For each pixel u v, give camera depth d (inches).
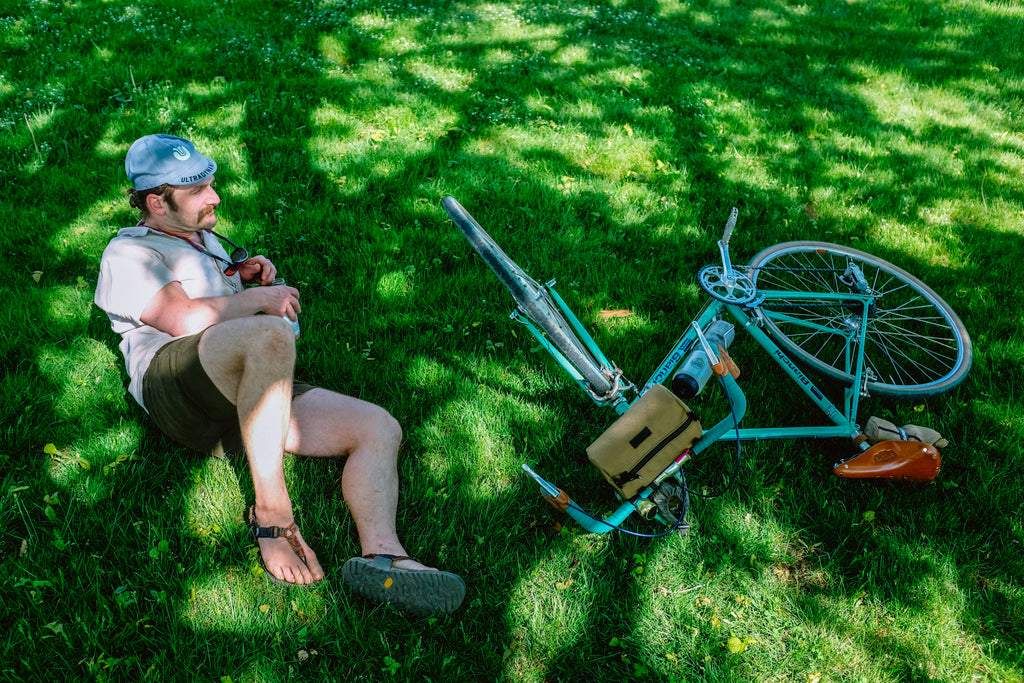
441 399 129.6
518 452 123.0
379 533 98.8
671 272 169.3
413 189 183.0
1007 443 127.2
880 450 117.2
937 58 297.0
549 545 108.6
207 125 199.6
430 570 93.0
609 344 144.3
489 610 99.8
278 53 243.0
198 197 103.9
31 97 201.0
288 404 90.9
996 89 272.5
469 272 158.4
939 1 363.9
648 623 100.3
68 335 133.3
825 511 116.6
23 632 88.0
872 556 110.1
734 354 145.9
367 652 92.9
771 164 211.5
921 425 132.9
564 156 204.1
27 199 166.7
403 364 135.8
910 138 233.3
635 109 231.0
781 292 132.9
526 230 174.9
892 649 99.5
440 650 94.2
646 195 191.2
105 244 155.7
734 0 350.0
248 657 91.0
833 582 107.6
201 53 237.9
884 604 105.0
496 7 307.6
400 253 163.6
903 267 175.2
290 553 96.2
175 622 92.4
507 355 139.3
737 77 264.7
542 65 256.2
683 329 151.0
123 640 90.3
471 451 120.7
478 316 148.3
